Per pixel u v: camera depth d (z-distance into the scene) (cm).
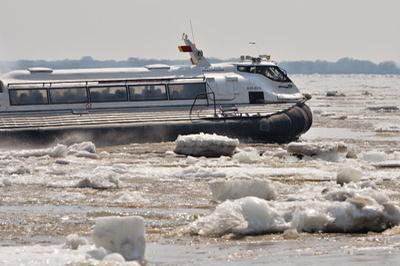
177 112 11400
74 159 9125
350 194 5644
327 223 5188
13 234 5200
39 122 10850
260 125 11238
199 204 6253
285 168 8294
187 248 4756
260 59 12350
